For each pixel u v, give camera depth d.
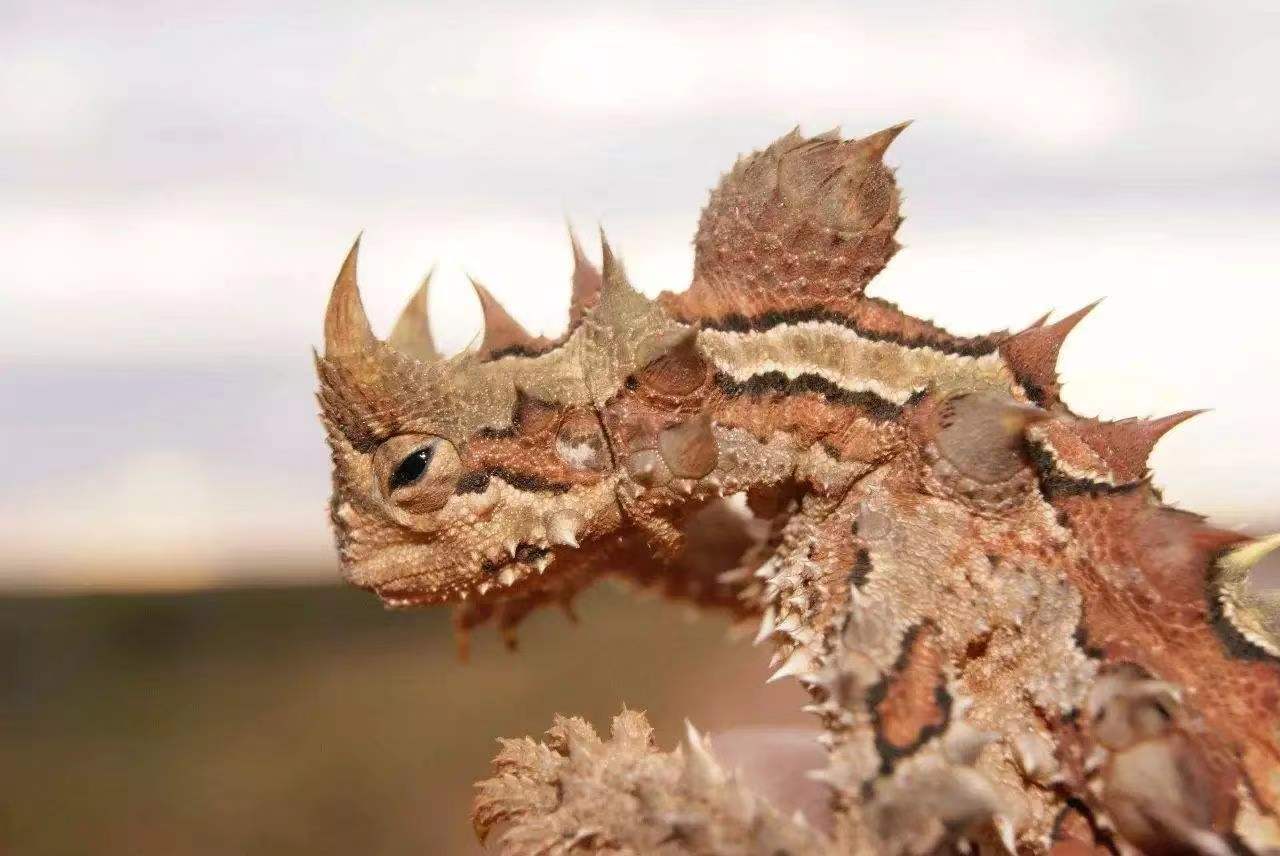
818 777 0.17
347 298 0.17
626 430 0.18
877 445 0.18
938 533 0.17
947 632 0.17
